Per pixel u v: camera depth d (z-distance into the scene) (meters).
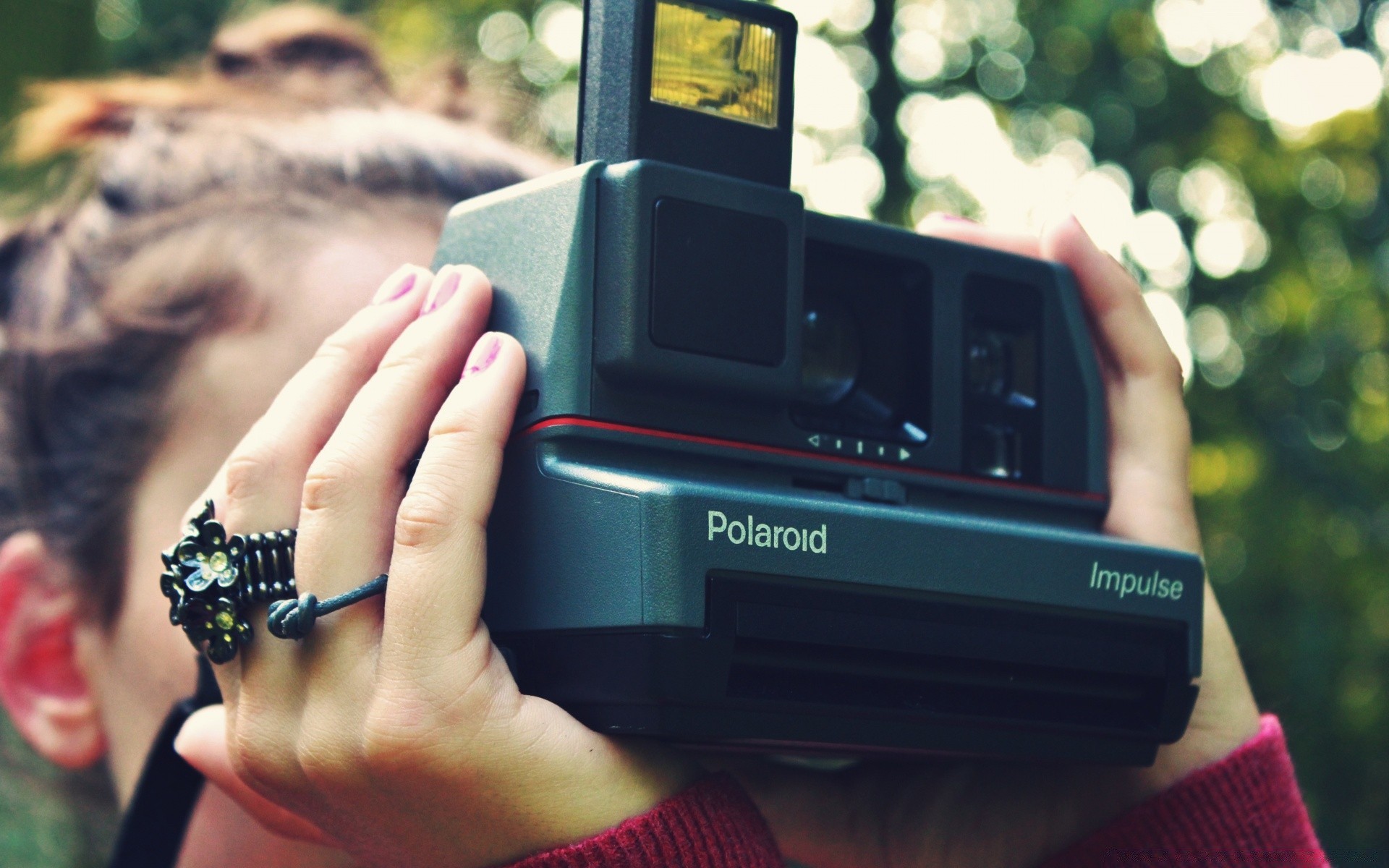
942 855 1.76
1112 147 7.93
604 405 1.27
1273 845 1.57
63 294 1.91
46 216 2.03
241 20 2.55
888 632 1.24
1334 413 7.25
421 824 1.25
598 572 1.19
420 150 1.96
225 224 1.86
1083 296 1.68
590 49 1.36
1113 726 1.38
